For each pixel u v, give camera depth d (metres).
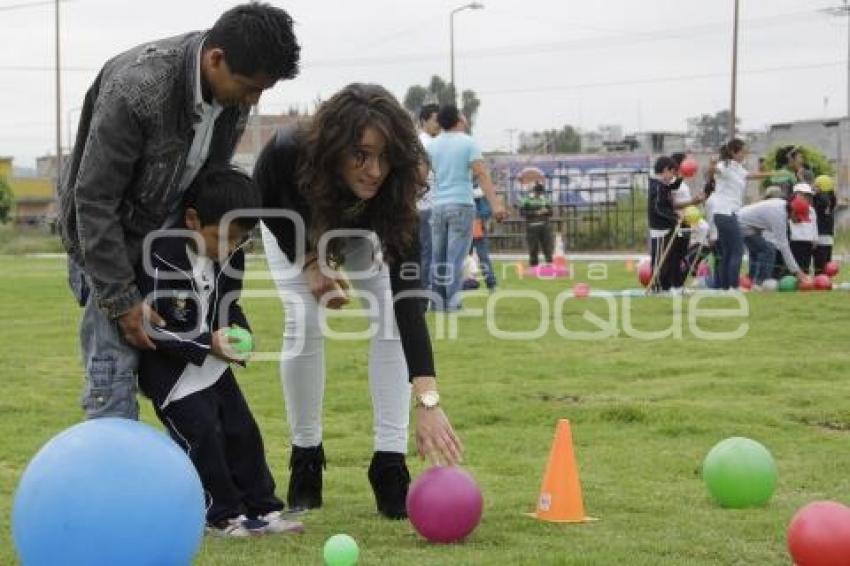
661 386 8.48
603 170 43.75
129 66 4.20
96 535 3.38
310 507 5.16
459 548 4.36
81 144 4.35
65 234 4.41
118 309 4.25
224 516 4.49
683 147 66.38
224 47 4.13
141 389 4.55
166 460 3.54
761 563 4.21
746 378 8.74
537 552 4.27
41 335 12.47
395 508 4.96
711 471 5.14
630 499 5.24
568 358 9.95
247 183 4.49
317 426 5.16
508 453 6.40
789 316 12.84
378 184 4.50
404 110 4.47
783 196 17.50
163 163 4.27
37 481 3.46
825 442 6.56
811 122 57.44
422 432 4.66
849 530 3.90
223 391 4.61
